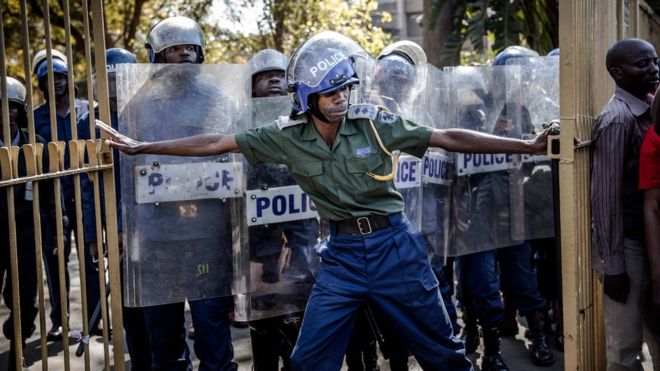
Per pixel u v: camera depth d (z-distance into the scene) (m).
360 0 12.46
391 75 3.75
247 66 3.43
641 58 3.09
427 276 3.08
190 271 3.38
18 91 4.35
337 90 2.89
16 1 12.73
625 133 3.06
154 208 3.30
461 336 5.06
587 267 3.32
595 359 3.52
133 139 3.24
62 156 2.95
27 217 4.27
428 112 3.96
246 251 3.47
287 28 12.21
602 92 3.61
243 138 3.07
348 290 3.01
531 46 8.80
